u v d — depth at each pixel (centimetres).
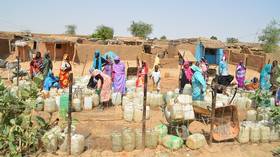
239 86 1695
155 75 1540
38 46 3378
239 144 920
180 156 824
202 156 830
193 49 3766
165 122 1087
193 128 1022
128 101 1227
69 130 790
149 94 1280
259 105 1306
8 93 824
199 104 1091
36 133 819
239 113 1268
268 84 1572
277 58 3141
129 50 3666
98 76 1251
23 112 824
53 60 3359
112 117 1136
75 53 3312
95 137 929
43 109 1155
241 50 3944
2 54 3381
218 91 1413
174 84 2008
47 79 1385
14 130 773
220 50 3631
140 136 846
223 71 1931
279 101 1310
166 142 862
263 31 4338
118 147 824
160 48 4047
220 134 918
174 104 915
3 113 802
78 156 795
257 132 938
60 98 1165
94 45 3425
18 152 768
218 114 916
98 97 1264
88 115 1149
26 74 1684
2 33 3953
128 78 1808
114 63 1323
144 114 831
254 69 3294
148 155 820
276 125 974
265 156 857
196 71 1183
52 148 801
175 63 3005
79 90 1254
